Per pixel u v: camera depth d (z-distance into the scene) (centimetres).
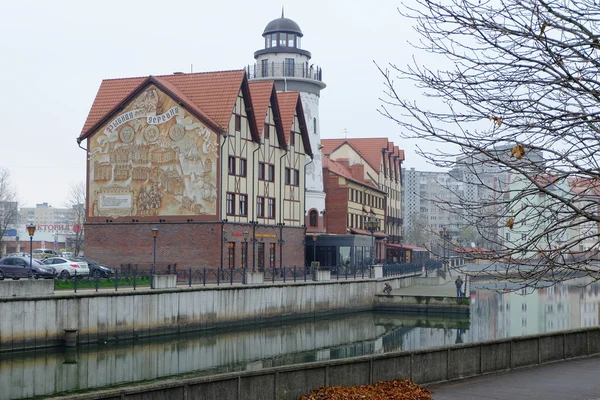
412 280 7556
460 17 1095
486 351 2130
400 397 1673
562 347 2406
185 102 5297
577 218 1166
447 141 1128
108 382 3091
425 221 14950
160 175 5394
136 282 4269
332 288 5706
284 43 7006
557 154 1120
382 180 9988
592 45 1056
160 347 4028
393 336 4709
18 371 3275
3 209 11431
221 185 5275
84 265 4838
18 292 3500
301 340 4478
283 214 6222
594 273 1220
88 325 3772
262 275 5028
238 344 4247
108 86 5881
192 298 4384
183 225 5319
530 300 7881
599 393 1848
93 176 5553
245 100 5666
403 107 1219
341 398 1617
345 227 8000
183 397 1462
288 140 6353
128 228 5447
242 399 1558
